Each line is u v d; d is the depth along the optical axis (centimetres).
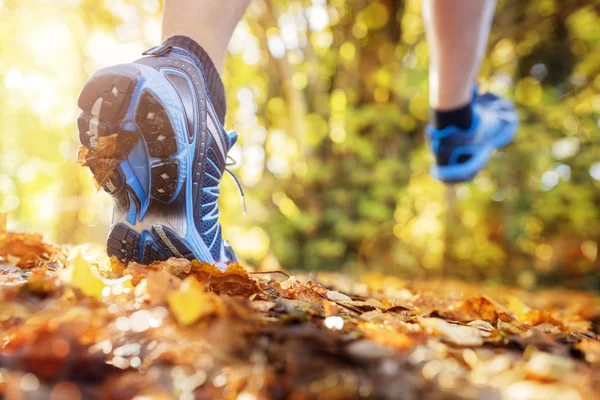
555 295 609
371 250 823
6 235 200
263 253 812
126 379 78
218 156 170
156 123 148
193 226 163
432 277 859
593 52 901
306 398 73
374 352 86
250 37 818
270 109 837
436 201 845
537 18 880
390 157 836
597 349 111
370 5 829
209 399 74
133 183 154
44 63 840
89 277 113
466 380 81
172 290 112
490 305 187
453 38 255
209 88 165
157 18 781
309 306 127
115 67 146
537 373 84
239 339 90
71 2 786
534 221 925
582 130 906
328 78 869
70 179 938
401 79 791
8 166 959
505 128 330
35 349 81
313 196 804
